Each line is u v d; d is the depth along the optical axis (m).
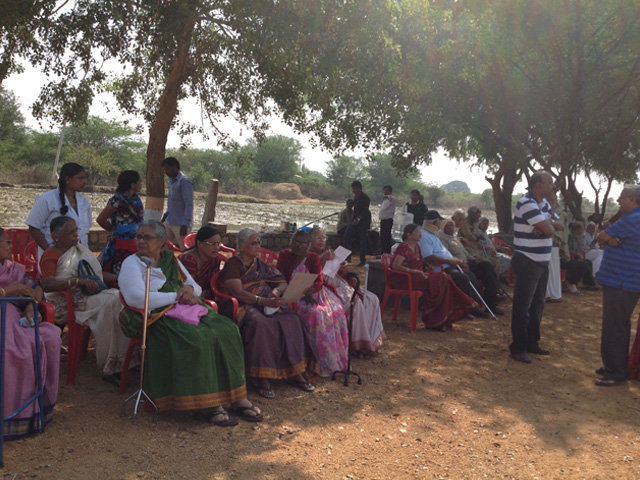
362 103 9.87
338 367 5.55
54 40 8.91
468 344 6.95
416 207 14.88
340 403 4.93
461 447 4.23
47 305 4.16
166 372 4.29
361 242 12.72
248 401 4.54
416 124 11.32
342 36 8.20
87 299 4.82
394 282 7.58
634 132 14.23
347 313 6.09
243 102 11.88
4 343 3.59
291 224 13.86
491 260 9.80
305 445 4.09
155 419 4.27
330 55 8.33
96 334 4.78
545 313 8.91
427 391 5.34
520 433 4.53
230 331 4.49
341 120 10.96
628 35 10.65
